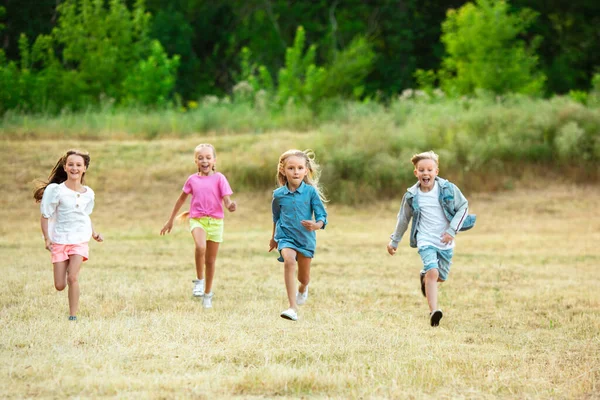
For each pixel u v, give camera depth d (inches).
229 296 599.8
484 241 1003.3
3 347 396.8
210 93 2598.4
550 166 1409.9
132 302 556.4
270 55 2810.0
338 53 2015.3
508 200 1291.8
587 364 397.4
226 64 2773.1
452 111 1545.3
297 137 1483.8
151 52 2260.1
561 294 631.2
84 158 494.3
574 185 1359.5
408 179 1327.5
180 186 1301.7
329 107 1727.4
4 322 463.5
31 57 1941.4
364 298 608.4
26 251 864.3
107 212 1193.4
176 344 413.4
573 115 1480.1
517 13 2640.3
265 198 1285.7
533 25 2760.8
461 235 1065.5
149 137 1574.8
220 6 2691.9
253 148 1409.9
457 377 368.5
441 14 2805.1
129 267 752.3
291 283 481.4
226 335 440.5
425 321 521.0
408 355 412.8
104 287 614.5
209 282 555.5
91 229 499.2
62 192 483.5
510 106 1604.3
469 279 712.4
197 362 378.6
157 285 639.1
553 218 1189.7
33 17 2255.2
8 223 1103.6
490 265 808.9
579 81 2832.2
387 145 1400.1
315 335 454.3
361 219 1203.2
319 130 1507.1
